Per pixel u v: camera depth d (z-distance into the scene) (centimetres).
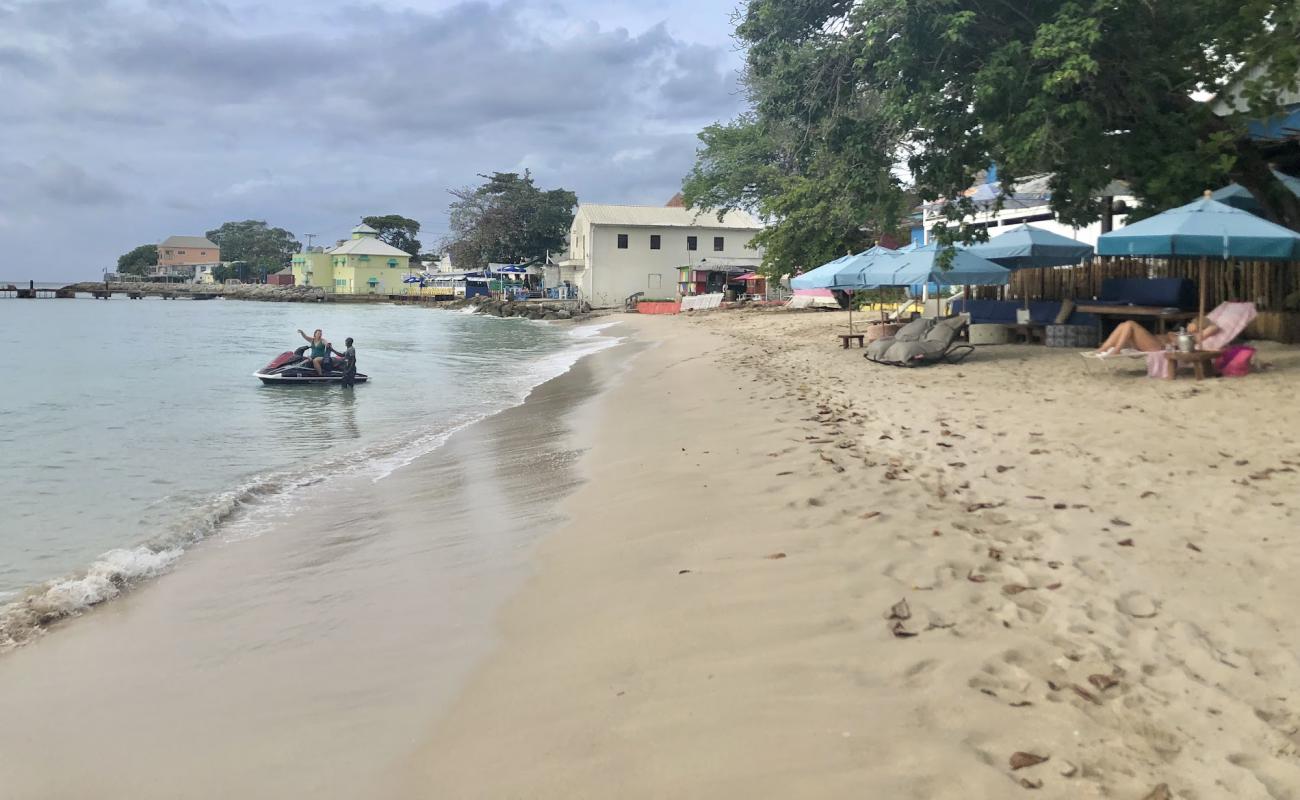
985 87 1273
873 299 3381
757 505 706
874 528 614
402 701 436
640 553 620
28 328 4803
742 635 457
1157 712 353
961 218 1558
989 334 1844
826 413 1129
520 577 612
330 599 610
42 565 738
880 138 1584
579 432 1253
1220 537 537
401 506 890
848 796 310
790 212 3531
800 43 1611
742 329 3388
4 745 421
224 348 3341
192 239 17238
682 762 342
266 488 1004
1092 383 1187
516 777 347
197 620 586
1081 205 1549
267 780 372
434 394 1933
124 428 1466
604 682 421
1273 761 315
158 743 415
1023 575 504
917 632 440
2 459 1191
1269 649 394
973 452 826
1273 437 788
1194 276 1543
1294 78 1227
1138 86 1292
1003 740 339
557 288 7406
